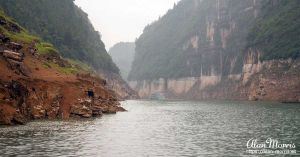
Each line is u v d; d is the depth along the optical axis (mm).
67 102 79062
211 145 46188
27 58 93375
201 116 94188
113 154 40062
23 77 74438
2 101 62156
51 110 74688
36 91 74500
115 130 60344
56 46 174750
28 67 85938
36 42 112938
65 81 84562
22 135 50562
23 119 65312
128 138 51531
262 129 62312
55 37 178500
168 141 49312
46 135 51375
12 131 54031
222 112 110125
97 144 45656
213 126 68438
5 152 39000
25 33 116875
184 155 39938
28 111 70188
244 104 167000
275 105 149750
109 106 101938
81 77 105500
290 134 55438
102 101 99812
